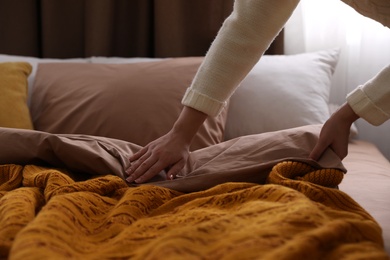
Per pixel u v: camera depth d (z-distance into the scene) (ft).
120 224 3.38
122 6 8.41
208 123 6.09
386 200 4.58
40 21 8.56
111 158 4.61
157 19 8.15
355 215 3.33
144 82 6.34
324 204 3.77
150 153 4.56
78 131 6.15
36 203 3.89
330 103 7.95
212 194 3.89
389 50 7.73
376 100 4.37
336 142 4.52
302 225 2.90
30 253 2.62
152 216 3.67
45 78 6.83
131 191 3.88
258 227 2.90
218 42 4.44
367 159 6.19
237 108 6.67
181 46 8.20
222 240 2.80
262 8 4.27
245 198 3.61
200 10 8.12
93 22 8.23
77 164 4.61
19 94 6.56
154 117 6.04
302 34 7.98
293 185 3.94
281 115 6.59
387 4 4.17
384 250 3.15
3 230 3.23
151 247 2.72
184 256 2.56
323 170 4.29
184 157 4.55
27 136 4.68
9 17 8.43
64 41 8.48
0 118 6.28
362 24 7.75
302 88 6.81
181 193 4.27
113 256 2.88
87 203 3.62
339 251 2.74
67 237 3.01
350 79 7.95
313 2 7.93
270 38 4.42
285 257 2.47
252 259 2.55
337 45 7.93
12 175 4.58
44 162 4.84
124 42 8.51
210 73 4.42
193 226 2.93
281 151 4.68
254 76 6.88
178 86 6.32
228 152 4.76
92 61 7.59
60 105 6.46
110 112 6.12
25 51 8.52
